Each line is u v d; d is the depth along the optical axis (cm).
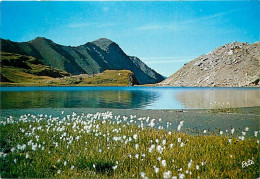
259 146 995
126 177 707
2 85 17575
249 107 3030
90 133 1269
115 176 709
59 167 807
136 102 4150
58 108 3005
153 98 5391
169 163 807
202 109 2866
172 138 1172
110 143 1066
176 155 874
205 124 1808
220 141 1110
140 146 1004
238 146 1016
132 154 898
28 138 1162
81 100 4616
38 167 783
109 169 779
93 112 2591
